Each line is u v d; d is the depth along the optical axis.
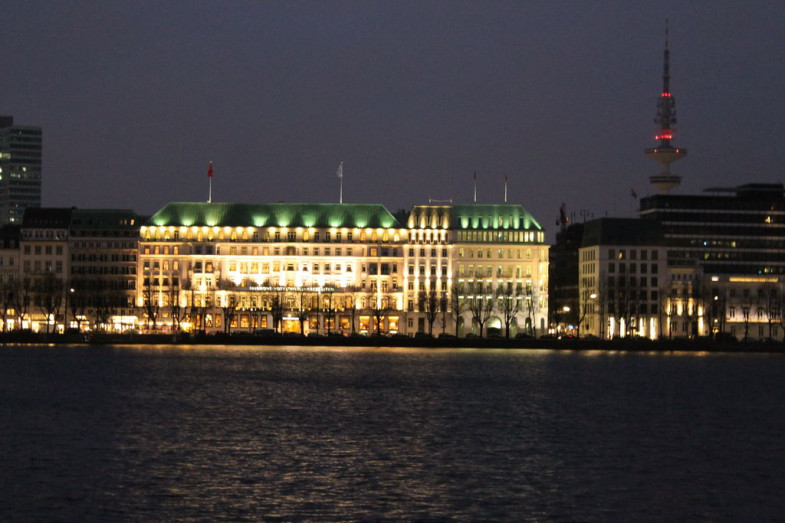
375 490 102.25
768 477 110.56
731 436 138.50
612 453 123.50
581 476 109.81
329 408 162.38
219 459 116.00
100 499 97.38
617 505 98.00
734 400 182.25
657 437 136.62
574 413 160.62
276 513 93.69
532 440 132.25
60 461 113.50
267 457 117.62
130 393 179.25
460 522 91.88
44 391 180.38
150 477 106.25
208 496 98.94
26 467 110.06
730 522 93.12
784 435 140.25
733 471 113.50
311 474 108.88
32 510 93.50
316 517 92.69
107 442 125.69
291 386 196.38
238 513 93.50
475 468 113.00
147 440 127.75
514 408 165.75
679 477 110.06
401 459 117.50
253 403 167.75
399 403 170.50
